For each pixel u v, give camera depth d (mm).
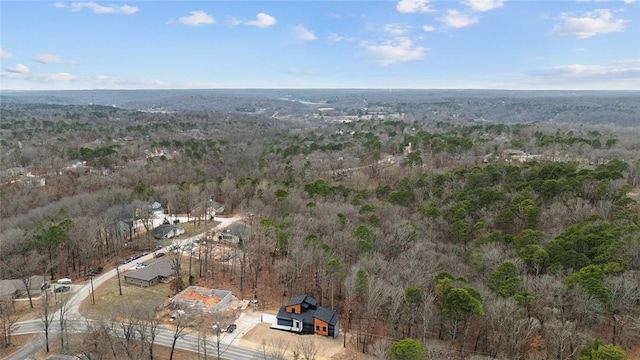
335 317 71750
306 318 71375
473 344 65500
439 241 93875
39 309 77562
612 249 71812
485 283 71250
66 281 87875
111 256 103375
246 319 75250
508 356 60688
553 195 106375
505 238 85562
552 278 66188
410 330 67000
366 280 68938
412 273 72812
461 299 60469
